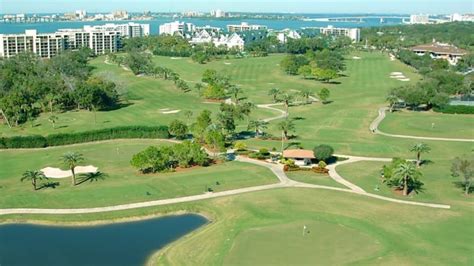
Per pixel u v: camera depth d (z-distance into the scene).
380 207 123.81
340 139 187.50
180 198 130.25
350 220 116.12
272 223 115.19
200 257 99.75
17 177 148.00
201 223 118.06
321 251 101.31
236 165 156.12
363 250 101.62
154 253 102.88
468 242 105.44
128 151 174.62
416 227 112.62
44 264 98.50
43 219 118.62
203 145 177.88
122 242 108.00
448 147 177.62
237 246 103.94
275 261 97.31
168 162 153.38
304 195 131.38
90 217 119.12
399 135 194.12
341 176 147.12
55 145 182.50
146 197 130.62
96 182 142.12
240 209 123.00
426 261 97.25
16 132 197.88
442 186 139.25
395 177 131.75
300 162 158.50
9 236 111.25
